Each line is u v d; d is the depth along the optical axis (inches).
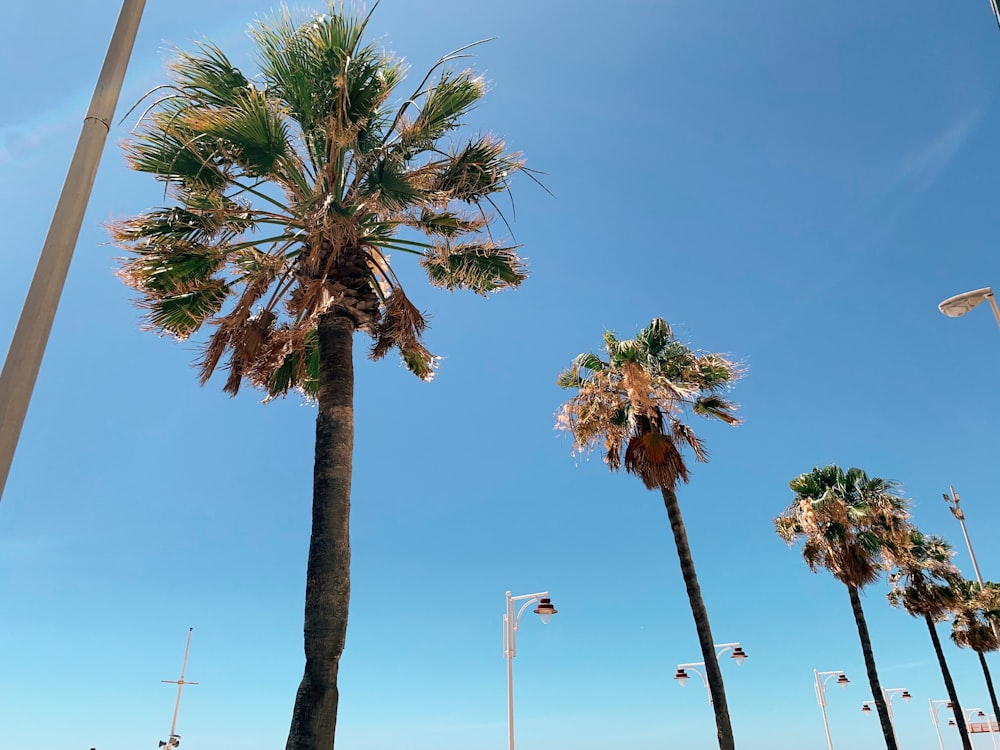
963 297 523.2
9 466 126.3
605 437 657.0
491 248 408.2
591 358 684.7
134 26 172.4
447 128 370.0
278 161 342.6
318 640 270.2
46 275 141.0
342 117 328.2
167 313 384.8
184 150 321.1
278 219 366.6
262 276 360.2
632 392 635.5
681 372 676.1
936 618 1144.2
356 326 352.2
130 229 353.4
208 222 345.1
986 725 2229.3
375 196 338.3
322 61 324.8
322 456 309.3
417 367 472.1
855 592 900.0
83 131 157.0
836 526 903.1
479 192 383.9
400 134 364.5
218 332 336.8
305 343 429.4
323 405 320.8
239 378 335.9
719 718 542.6
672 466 618.2
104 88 161.9
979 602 1293.1
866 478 976.9
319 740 252.8
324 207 326.6
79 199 150.3
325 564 284.0
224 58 338.0
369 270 368.8
